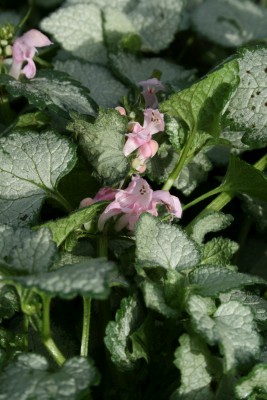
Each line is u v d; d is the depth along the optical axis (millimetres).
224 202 493
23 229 426
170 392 433
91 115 498
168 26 625
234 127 486
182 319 431
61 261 450
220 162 532
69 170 468
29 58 501
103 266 400
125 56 578
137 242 436
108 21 596
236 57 467
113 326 425
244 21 647
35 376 398
